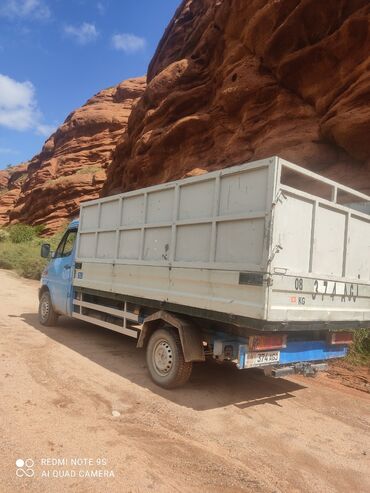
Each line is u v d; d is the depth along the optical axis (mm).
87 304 7543
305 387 6055
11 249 27516
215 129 18078
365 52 11836
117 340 7988
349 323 5418
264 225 4359
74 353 6758
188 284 5254
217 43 19891
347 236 5395
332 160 12828
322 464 3697
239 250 4625
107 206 7316
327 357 5680
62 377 5441
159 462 3449
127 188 25047
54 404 4469
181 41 28078
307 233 4777
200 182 5332
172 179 19734
